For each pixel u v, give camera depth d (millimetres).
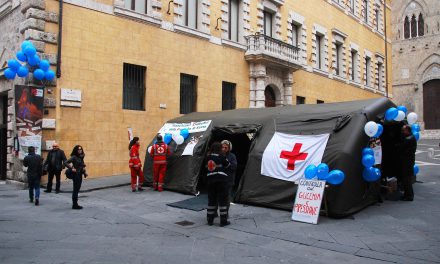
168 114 18531
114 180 14930
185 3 20062
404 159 11070
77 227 8164
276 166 10578
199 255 6453
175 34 19031
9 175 15750
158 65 18203
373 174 9820
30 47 13492
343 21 33531
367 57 38156
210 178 8586
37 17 14352
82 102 15406
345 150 9602
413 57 47812
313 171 9273
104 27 16219
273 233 7891
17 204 10766
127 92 17234
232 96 22359
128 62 17000
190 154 12945
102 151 15984
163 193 12656
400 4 49000
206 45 20562
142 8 18062
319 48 30625
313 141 10297
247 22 23078
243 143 15352
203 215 9539
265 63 23094
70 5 15203
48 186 12938
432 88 46625
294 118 11500
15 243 6949
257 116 12672
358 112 10430
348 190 9305
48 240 7160
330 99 31172
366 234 7773
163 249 6762
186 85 19828
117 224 8492
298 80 27250
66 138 14922
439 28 45844
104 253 6461
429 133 45594
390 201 11094
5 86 16344
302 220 8844
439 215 9359
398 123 12117
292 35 27359
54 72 14625
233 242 7273
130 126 16984
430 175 16297
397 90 48969
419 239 7414
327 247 6945
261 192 10570
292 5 26812
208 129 13281
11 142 15742
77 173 10086
